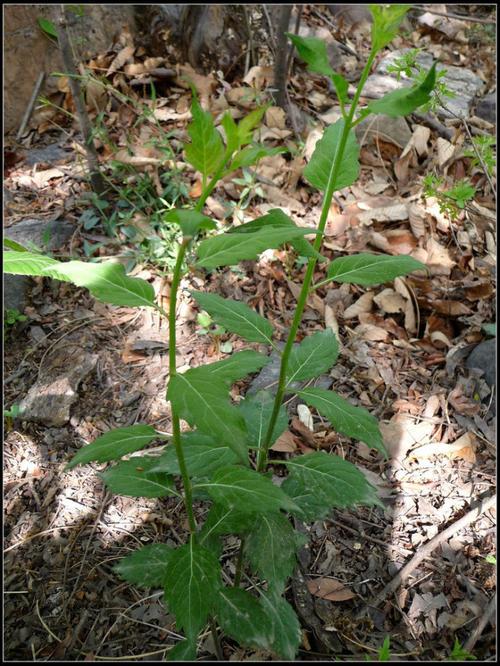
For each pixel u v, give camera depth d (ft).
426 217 11.10
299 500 5.74
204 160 3.63
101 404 8.80
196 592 4.54
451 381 9.12
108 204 11.29
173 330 4.03
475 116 13.94
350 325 9.91
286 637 5.45
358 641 6.42
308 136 12.29
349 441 8.38
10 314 9.65
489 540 7.27
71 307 10.14
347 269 4.97
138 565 5.25
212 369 4.79
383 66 14.84
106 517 7.57
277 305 10.12
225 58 13.51
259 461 5.68
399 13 3.94
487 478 7.96
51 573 7.00
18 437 8.45
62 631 6.50
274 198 11.42
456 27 16.81
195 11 13.07
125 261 10.44
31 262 3.93
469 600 6.75
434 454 8.20
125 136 12.32
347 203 11.44
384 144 12.44
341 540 7.32
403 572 6.89
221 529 5.28
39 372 9.11
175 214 3.34
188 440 5.56
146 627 6.53
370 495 5.11
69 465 4.44
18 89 12.94
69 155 12.58
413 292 9.99
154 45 13.44
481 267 10.62
